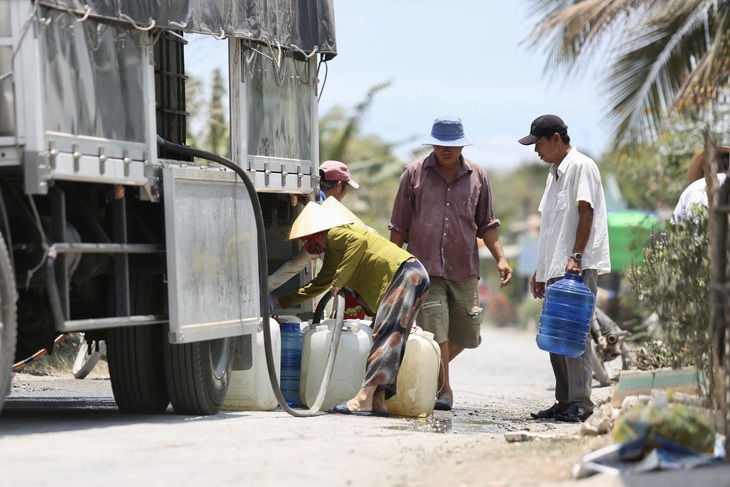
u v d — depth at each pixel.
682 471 14.62
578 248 24.30
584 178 24.38
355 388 24.12
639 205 70.69
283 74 25.16
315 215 24.16
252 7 23.45
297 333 24.94
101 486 14.45
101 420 21.55
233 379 24.06
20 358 22.38
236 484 14.81
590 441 18.86
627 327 52.84
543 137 24.75
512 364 51.78
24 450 17.00
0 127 17.92
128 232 21.23
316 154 26.81
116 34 19.81
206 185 21.59
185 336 20.58
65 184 19.47
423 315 26.06
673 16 34.56
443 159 26.12
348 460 17.00
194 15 21.42
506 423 23.66
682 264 19.34
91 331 23.52
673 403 18.89
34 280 19.06
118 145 19.72
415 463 16.88
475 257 26.53
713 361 18.36
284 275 25.05
